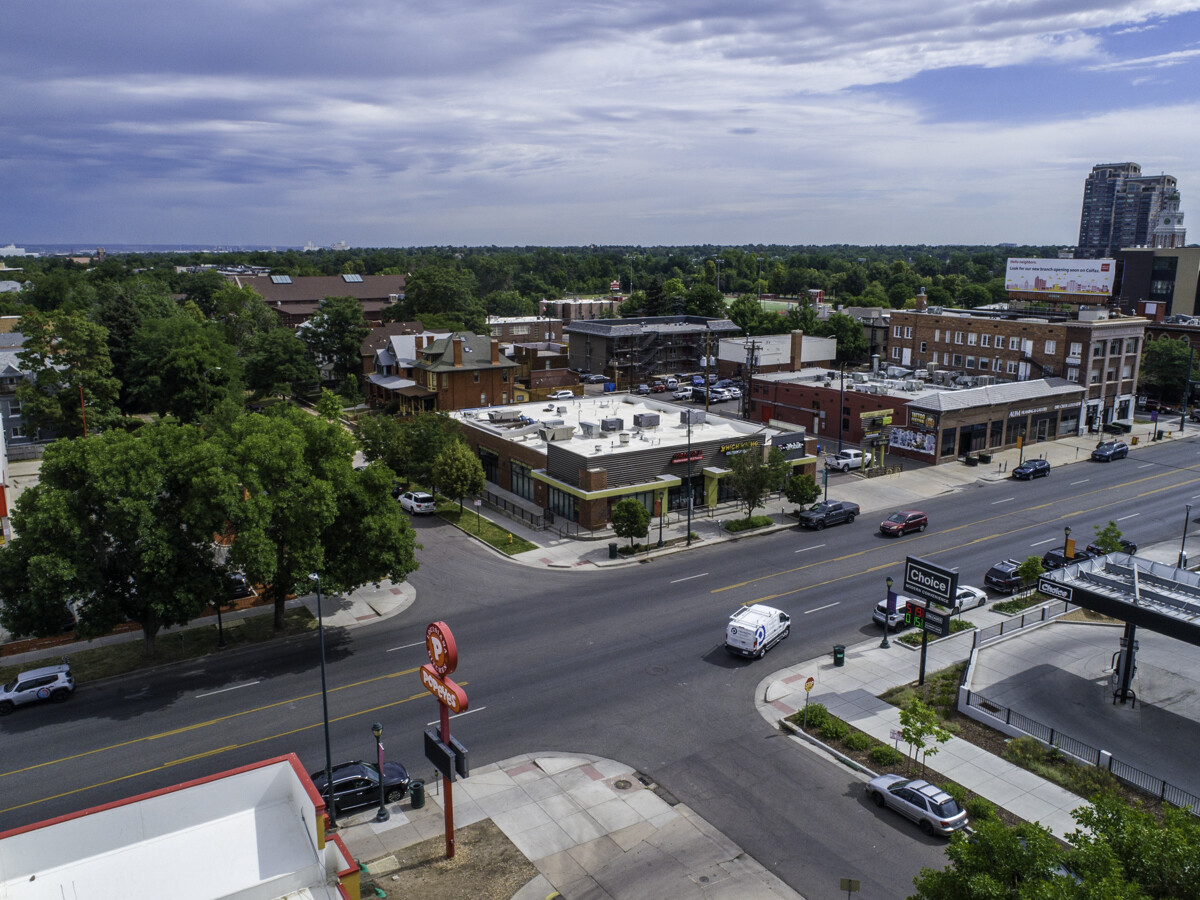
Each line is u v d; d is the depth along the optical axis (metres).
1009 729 31.78
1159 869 16.17
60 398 80.38
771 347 115.94
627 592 46.78
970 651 39.28
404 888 23.69
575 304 190.50
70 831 17.88
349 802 27.67
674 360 130.25
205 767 29.88
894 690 35.47
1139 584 33.94
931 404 77.06
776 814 27.08
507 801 27.97
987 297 185.00
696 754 30.72
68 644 40.59
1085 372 88.31
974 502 65.06
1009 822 26.22
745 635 37.88
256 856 18.48
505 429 72.06
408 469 63.56
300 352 105.56
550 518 59.62
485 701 34.66
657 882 23.88
